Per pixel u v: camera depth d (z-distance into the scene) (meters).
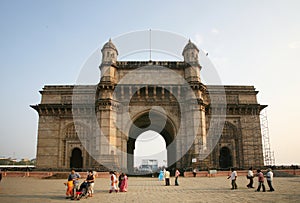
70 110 53.38
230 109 54.44
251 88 56.72
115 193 23.25
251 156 52.91
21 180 36.94
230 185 29.28
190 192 23.41
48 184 30.84
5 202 17.73
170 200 18.78
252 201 17.94
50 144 52.09
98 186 29.27
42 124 52.94
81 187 20.19
